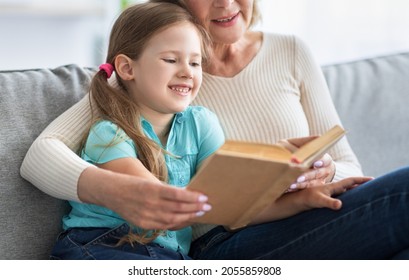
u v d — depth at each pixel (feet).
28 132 5.90
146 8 6.12
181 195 4.50
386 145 7.83
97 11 14.47
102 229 5.53
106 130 5.66
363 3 12.49
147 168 5.74
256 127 6.59
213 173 4.33
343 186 5.45
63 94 6.31
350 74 8.13
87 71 6.80
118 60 6.07
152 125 6.13
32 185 5.74
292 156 4.51
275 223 5.65
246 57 6.94
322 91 7.09
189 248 6.17
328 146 4.83
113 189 4.88
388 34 12.37
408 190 4.90
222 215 4.95
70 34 15.51
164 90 5.88
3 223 5.53
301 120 6.75
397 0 12.25
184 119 6.23
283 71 6.97
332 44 12.79
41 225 5.72
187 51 5.89
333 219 5.22
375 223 5.02
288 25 13.00
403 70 8.34
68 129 5.76
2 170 5.61
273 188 4.70
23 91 6.13
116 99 5.90
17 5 14.06
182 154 6.09
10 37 15.19
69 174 5.23
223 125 6.58
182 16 6.02
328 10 12.76
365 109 7.88
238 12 6.53
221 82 6.72
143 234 5.50
